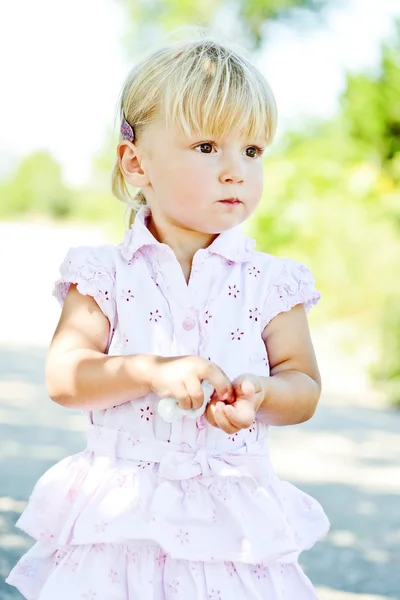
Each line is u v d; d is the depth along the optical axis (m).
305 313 2.66
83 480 2.45
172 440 2.41
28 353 12.94
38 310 17.31
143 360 2.35
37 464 6.73
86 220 41.84
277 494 2.48
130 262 2.59
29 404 9.37
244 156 2.53
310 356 2.62
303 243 14.77
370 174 14.83
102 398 2.40
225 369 2.51
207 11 22.86
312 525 2.54
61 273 2.62
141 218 2.64
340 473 6.86
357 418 9.09
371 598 4.38
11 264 23.61
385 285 13.66
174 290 2.54
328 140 15.80
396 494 6.32
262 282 2.61
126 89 2.67
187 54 2.53
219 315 2.54
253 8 22.03
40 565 2.52
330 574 4.73
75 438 7.74
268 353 2.60
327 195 15.02
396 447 7.85
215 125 2.46
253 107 2.48
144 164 2.62
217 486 2.39
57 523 2.46
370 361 11.68
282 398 2.45
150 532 2.30
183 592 2.32
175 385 2.27
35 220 44.62
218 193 2.49
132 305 2.54
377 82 15.16
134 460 2.42
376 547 5.20
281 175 15.49
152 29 24.09
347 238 14.17
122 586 2.34
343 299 13.87
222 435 2.45
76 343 2.51
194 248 2.61
